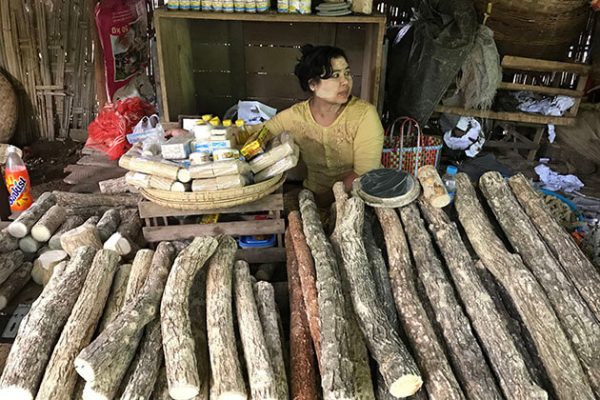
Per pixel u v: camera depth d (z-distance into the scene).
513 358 1.48
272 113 3.98
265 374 1.43
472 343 1.55
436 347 1.52
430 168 2.10
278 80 4.53
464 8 3.66
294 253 2.03
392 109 4.25
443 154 4.47
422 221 1.99
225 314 1.62
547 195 3.10
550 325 1.57
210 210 2.16
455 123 4.29
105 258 1.83
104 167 3.86
